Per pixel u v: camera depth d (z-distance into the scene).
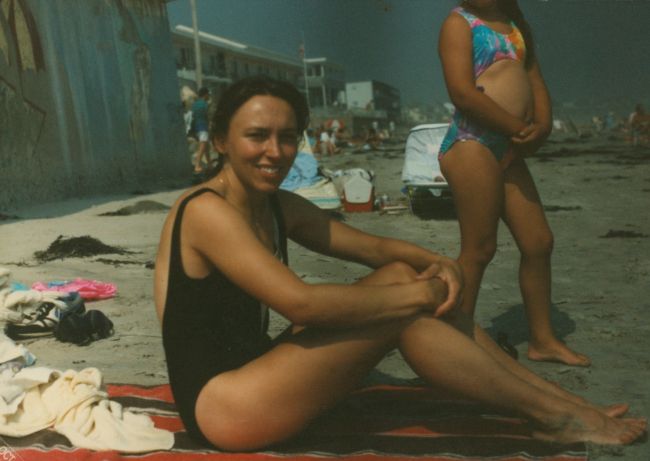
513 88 3.50
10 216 10.59
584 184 14.46
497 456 2.56
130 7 16.64
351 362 2.54
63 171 13.38
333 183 10.62
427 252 2.91
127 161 15.94
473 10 3.57
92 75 14.78
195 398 2.58
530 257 3.79
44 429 2.81
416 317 2.56
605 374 3.67
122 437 2.72
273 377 2.52
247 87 2.51
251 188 2.65
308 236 3.03
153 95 17.53
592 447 2.66
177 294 2.57
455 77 3.46
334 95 101.44
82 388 2.95
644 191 12.94
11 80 11.96
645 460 2.57
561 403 2.66
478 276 3.62
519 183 3.68
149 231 8.98
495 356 2.80
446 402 3.15
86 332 4.36
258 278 2.44
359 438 2.74
